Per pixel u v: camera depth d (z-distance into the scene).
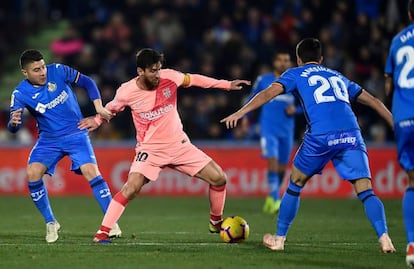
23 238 35.00
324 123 29.23
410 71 26.66
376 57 71.50
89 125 33.06
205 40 72.88
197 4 77.31
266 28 75.62
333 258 28.58
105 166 62.84
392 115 27.55
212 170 33.00
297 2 77.44
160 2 77.38
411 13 27.42
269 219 45.25
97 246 31.47
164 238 35.09
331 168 61.50
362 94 30.36
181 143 32.72
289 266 26.77
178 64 73.12
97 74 73.19
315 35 73.00
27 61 32.75
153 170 32.44
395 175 61.12
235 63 71.12
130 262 27.42
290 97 49.62
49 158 33.91
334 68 70.50
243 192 62.44
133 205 54.75
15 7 89.06
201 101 69.38
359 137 29.73
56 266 26.75
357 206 54.19
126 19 77.19
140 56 31.33
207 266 26.66
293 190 30.14
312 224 42.38
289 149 50.41
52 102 33.56
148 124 32.38
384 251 29.44
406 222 26.58
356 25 73.81
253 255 29.11
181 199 59.56
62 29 88.00
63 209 51.50
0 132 69.38
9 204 54.81
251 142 62.69
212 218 34.31
